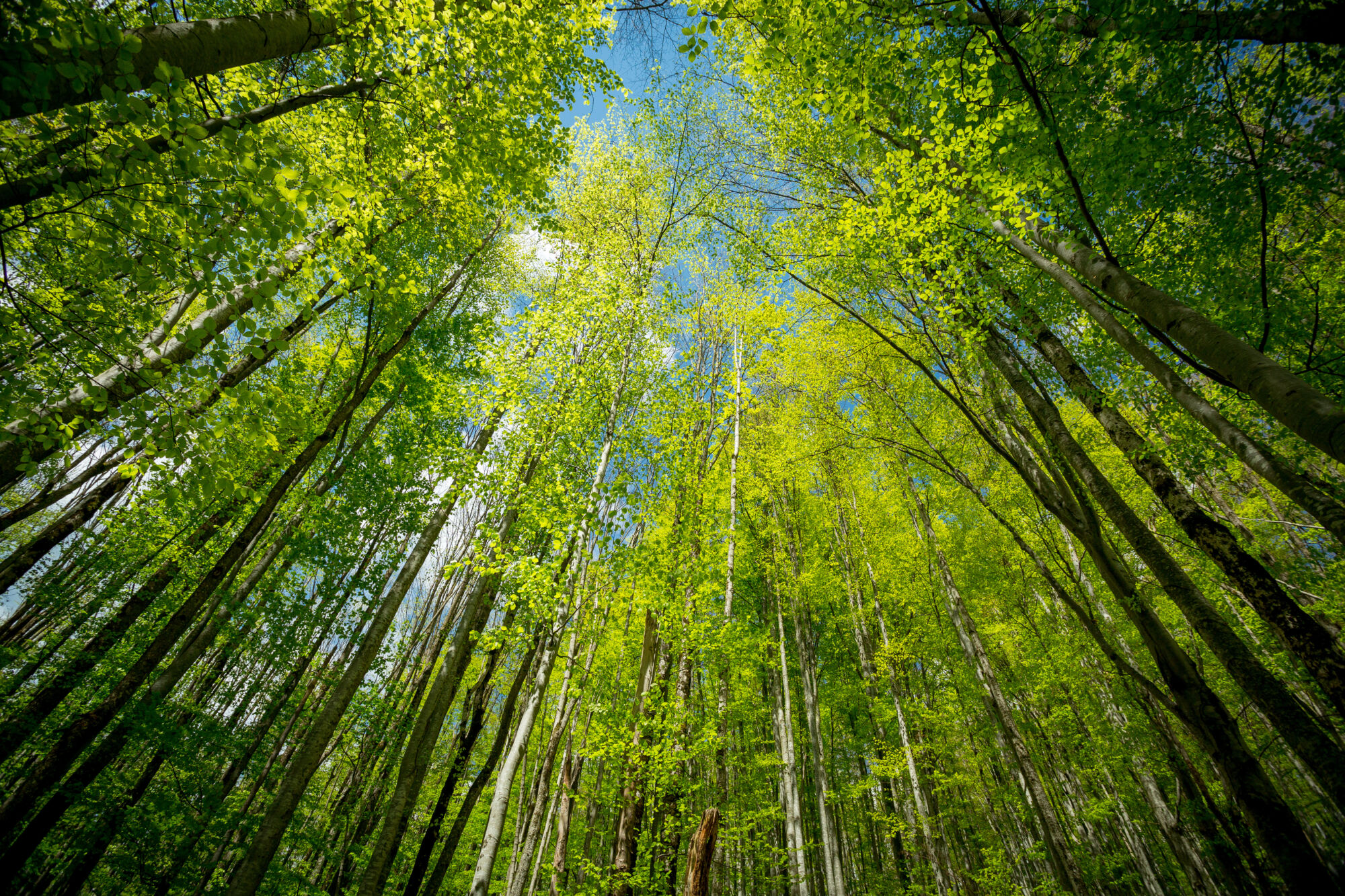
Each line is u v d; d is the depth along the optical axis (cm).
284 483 634
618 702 1073
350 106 516
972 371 714
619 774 786
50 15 211
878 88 441
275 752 986
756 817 840
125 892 739
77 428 381
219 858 848
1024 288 559
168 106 233
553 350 892
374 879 526
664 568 760
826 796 1080
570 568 705
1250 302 452
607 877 649
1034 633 1159
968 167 454
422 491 1187
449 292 1016
